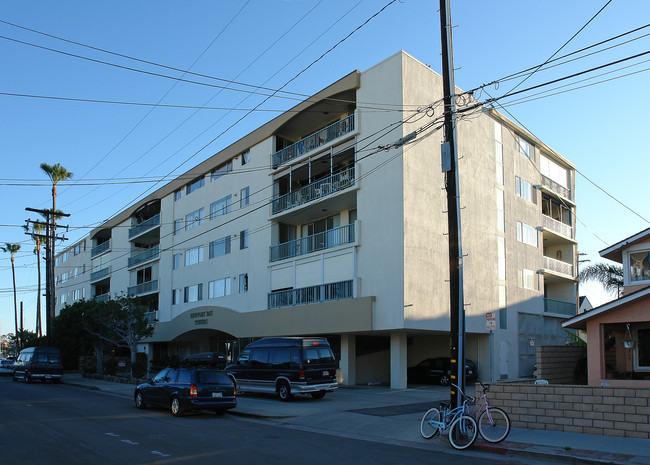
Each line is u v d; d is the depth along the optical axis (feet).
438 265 88.89
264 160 114.32
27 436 42.63
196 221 138.51
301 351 69.62
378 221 87.61
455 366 43.60
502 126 114.83
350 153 97.25
